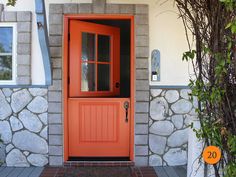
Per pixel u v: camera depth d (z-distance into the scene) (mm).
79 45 4758
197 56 2498
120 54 5305
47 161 4566
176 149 4625
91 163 4594
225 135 2395
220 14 2287
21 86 4516
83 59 4836
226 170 2396
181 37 4605
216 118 2424
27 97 4527
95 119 4770
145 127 4590
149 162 4617
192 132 2719
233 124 2373
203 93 2465
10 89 4523
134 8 4527
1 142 4523
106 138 4785
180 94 4609
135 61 4566
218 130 2410
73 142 4750
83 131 4766
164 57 4605
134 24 4566
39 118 4539
